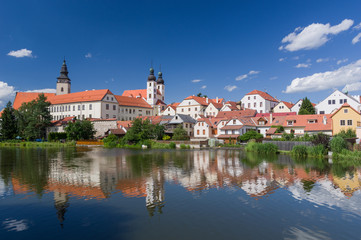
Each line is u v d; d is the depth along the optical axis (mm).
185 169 32156
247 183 24188
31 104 106812
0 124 103875
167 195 20234
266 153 52375
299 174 28391
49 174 28781
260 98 117250
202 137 82875
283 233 13523
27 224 14664
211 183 24234
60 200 18922
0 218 15516
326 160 39938
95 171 30797
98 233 13531
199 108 120562
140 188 22406
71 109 123312
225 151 58594
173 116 100812
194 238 12977
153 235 13297
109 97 119500
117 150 63062
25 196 19922
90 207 17406
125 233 13523
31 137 98750
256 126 80000
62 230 13891
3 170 31656
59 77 139250
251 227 14273
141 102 140375
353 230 13883
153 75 148125
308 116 72938
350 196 19859
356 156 40219
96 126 97750
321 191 21312
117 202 18453
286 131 72812
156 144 72750
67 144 81938
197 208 17188
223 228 14102
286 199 19109
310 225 14516
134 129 79625
